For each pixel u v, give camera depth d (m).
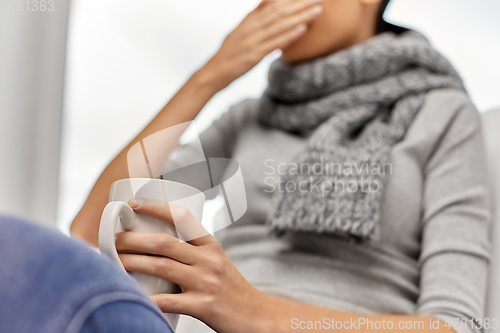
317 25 0.78
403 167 0.67
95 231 0.62
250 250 0.70
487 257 0.60
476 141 0.68
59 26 1.12
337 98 0.76
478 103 1.01
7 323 0.10
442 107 0.71
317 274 0.64
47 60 1.11
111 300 0.10
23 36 1.09
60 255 0.10
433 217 0.64
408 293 0.63
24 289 0.10
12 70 1.08
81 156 1.17
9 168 1.07
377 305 0.60
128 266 0.31
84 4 1.19
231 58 0.76
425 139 0.69
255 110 0.87
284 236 0.69
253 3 1.18
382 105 0.76
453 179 0.65
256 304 0.41
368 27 0.83
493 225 0.65
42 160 1.10
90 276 0.10
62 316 0.09
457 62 1.03
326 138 0.71
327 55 0.82
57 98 1.12
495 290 0.61
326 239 0.65
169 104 0.76
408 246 0.66
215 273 0.36
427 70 0.76
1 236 0.11
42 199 1.10
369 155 0.67
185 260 0.34
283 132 0.81
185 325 0.64
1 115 1.07
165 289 0.33
